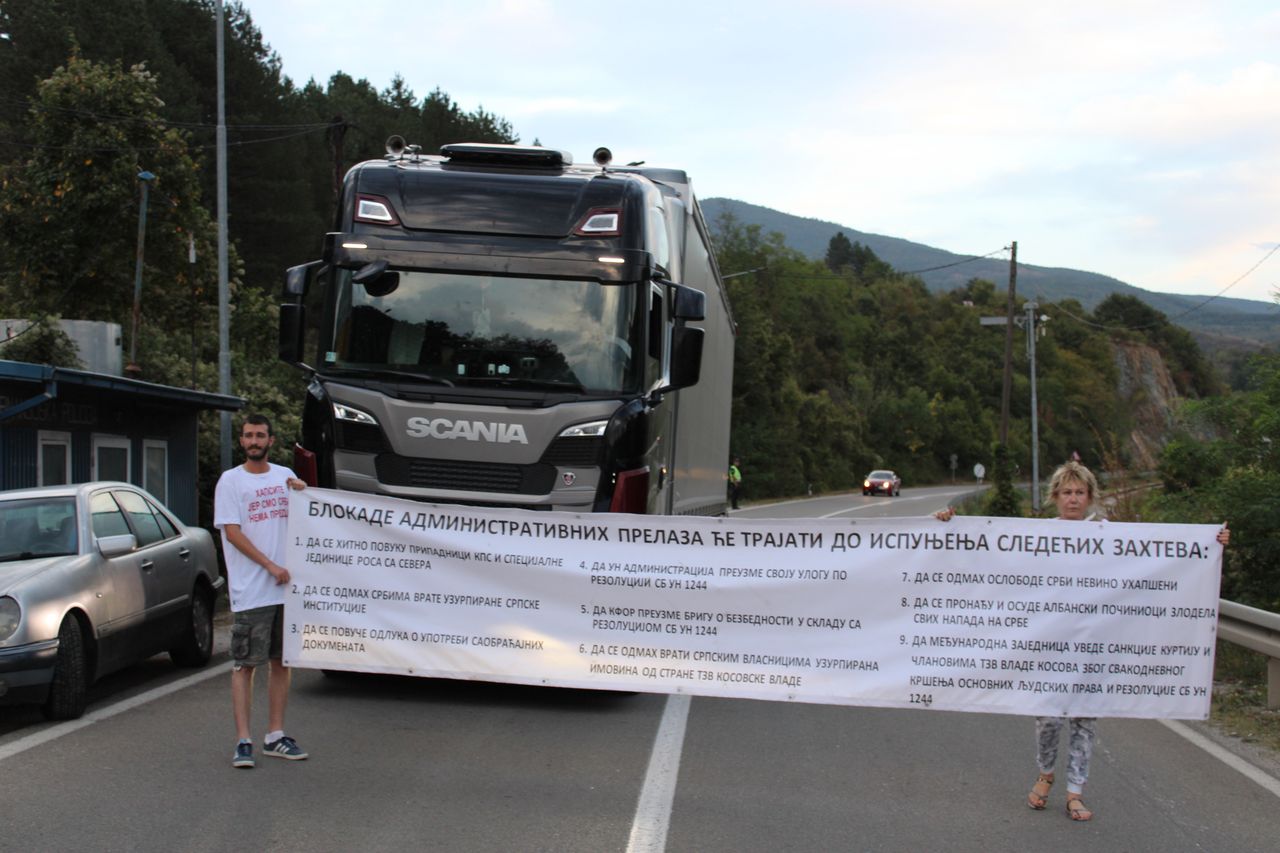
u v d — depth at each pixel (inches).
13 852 210.2
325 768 272.7
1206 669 281.0
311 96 2871.6
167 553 397.4
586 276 383.9
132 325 951.0
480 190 393.4
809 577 296.7
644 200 396.8
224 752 285.6
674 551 303.4
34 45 1669.5
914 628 292.0
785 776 282.5
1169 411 781.9
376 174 399.5
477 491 370.0
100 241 976.9
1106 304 5615.2
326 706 346.0
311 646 310.7
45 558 338.3
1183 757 324.8
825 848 227.8
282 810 238.7
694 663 302.7
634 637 305.0
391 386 375.6
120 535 365.4
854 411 3959.2
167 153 996.6
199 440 879.7
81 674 323.0
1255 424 701.3
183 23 1989.4
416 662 310.2
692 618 302.5
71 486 369.1
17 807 237.5
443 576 310.2
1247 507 596.1
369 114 2945.4
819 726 346.6
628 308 383.9
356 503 311.0
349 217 393.7
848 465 3627.0
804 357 4197.8
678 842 227.1
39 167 973.2
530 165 416.5
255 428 277.6
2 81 1649.9
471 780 266.2
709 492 617.3
